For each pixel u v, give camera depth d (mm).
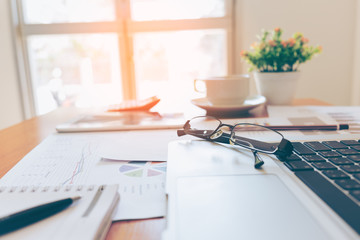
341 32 1881
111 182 433
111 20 2129
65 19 2166
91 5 2145
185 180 367
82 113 1025
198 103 897
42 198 347
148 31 2102
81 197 347
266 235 251
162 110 1011
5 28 2076
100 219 300
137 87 2227
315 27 1890
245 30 1940
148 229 320
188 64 2197
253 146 494
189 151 487
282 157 435
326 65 1915
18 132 815
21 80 2170
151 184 423
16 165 517
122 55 2150
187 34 2145
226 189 338
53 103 2305
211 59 2178
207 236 252
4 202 341
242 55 1074
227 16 2059
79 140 668
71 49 2234
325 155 436
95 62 2244
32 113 2252
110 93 2275
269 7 1896
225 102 853
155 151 562
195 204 306
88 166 503
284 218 276
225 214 285
